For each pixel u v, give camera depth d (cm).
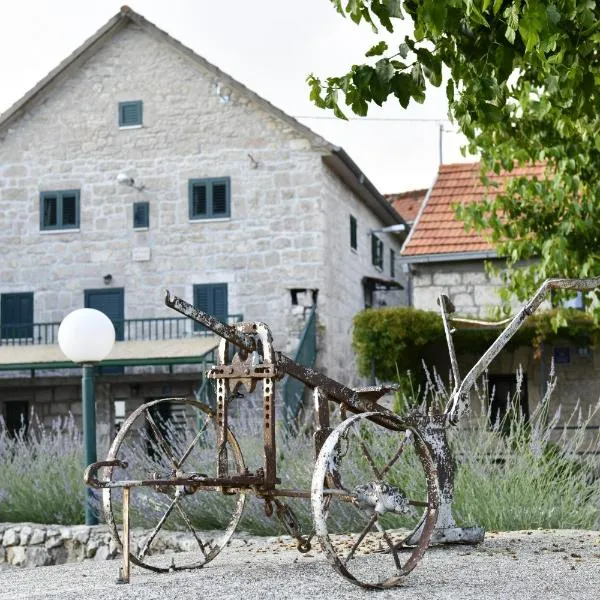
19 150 3020
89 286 2947
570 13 564
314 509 573
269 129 2875
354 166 2966
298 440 1169
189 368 2792
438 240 2423
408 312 2128
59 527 1170
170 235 2914
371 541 847
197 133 2920
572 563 662
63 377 2855
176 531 1082
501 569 640
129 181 2858
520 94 1005
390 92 602
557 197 1094
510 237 1227
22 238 3000
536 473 986
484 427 1041
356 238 3244
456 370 780
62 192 2986
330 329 2858
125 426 719
